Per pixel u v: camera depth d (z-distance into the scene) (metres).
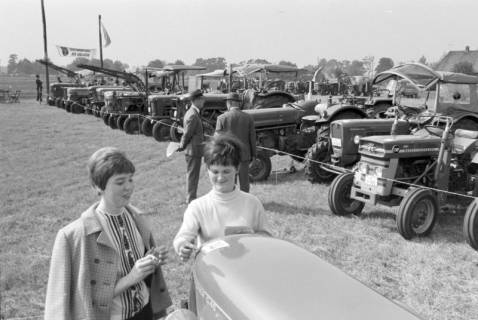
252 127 5.92
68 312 1.80
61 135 13.43
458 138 5.90
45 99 30.88
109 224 1.94
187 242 2.21
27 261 4.23
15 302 3.51
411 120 6.97
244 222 2.31
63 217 5.65
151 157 10.15
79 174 8.23
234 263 1.89
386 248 4.76
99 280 1.87
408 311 1.57
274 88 12.71
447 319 3.40
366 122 7.22
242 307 1.64
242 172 5.97
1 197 6.62
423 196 5.03
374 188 5.43
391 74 7.40
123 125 14.28
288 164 9.52
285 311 1.54
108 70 16.75
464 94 7.00
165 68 16.67
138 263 1.91
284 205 6.37
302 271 1.79
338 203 5.81
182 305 2.50
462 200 6.23
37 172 8.40
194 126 5.91
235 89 14.35
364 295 1.63
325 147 7.59
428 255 4.61
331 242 4.95
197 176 6.14
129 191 1.94
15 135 13.29
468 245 4.94
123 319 1.96
